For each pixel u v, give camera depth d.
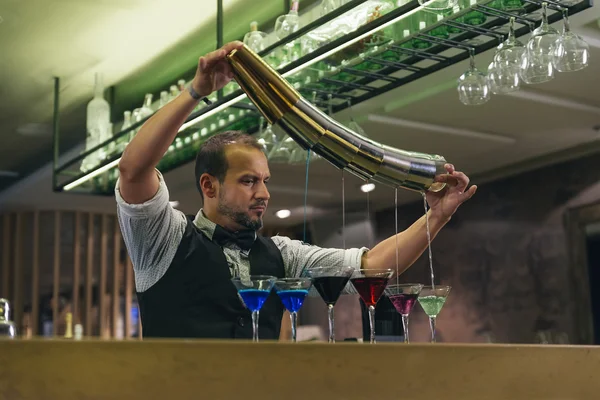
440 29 2.46
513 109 4.15
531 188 5.11
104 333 6.53
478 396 1.30
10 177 5.75
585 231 4.79
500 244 5.27
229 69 1.79
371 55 2.62
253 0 3.38
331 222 5.85
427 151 4.86
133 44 3.95
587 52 2.44
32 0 3.48
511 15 2.41
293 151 3.23
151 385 1.02
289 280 1.67
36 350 0.97
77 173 4.07
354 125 3.14
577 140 4.66
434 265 5.68
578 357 1.47
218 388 1.06
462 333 5.49
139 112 3.83
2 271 6.57
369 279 1.76
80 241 6.66
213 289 1.98
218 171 2.05
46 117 4.77
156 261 1.97
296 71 2.73
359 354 1.17
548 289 4.99
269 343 1.10
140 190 1.82
